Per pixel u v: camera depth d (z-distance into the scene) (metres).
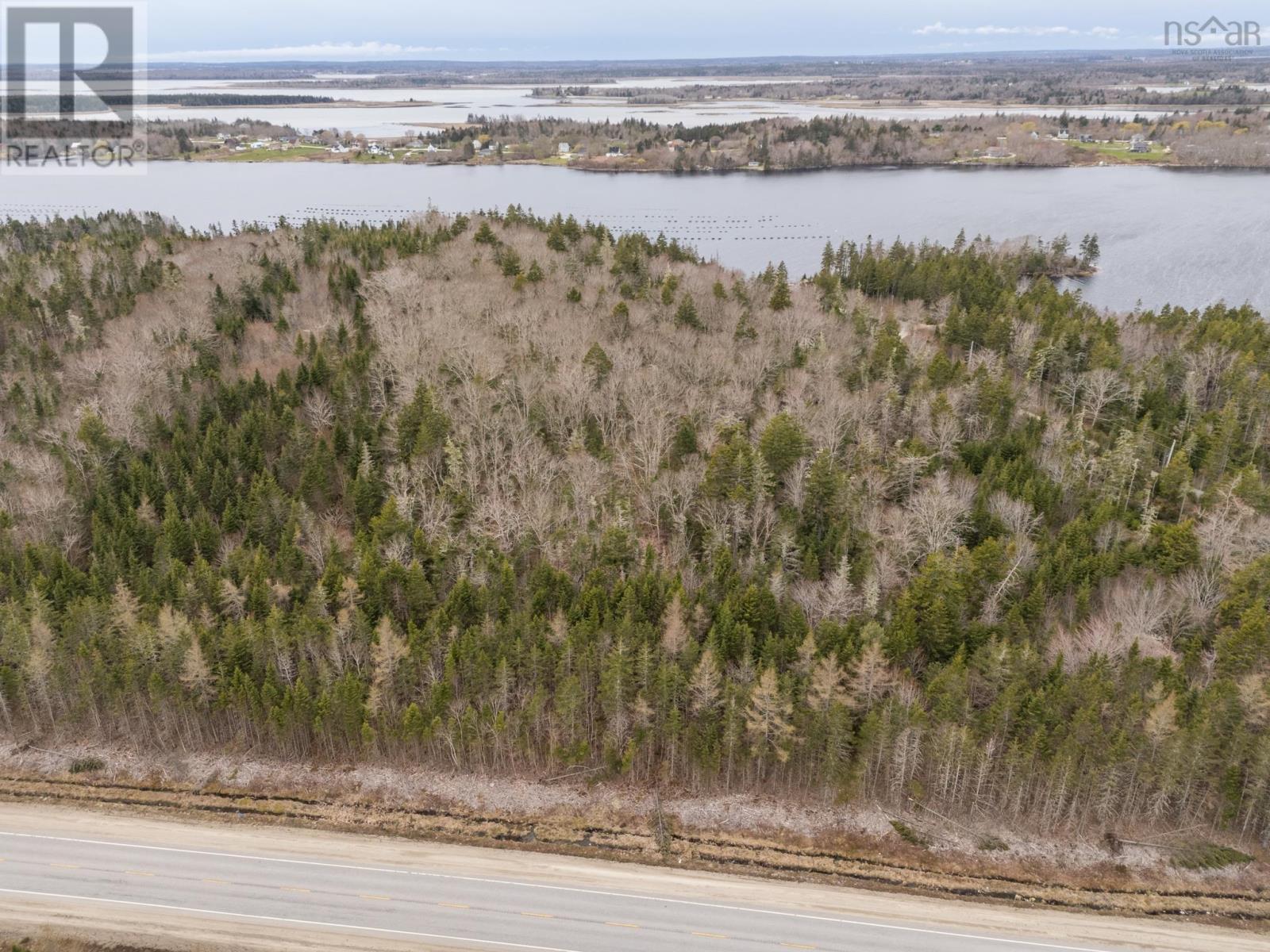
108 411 104.31
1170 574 85.12
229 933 60.03
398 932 60.38
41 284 149.88
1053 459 102.38
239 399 111.56
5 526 87.94
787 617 78.19
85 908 61.56
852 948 60.09
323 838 67.88
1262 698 67.94
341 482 102.12
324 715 73.19
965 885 65.25
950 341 144.25
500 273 151.50
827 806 71.44
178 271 150.38
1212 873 66.19
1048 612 81.56
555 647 76.31
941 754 69.25
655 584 81.00
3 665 75.62
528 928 60.78
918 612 77.94
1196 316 149.12
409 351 113.56
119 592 77.75
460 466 97.19
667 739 73.12
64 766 73.62
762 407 112.75
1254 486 94.44
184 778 72.88
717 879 65.25
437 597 84.00
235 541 90.88
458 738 72.69
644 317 134.38
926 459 98.12
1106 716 70.56
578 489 92.50
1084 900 64.31
